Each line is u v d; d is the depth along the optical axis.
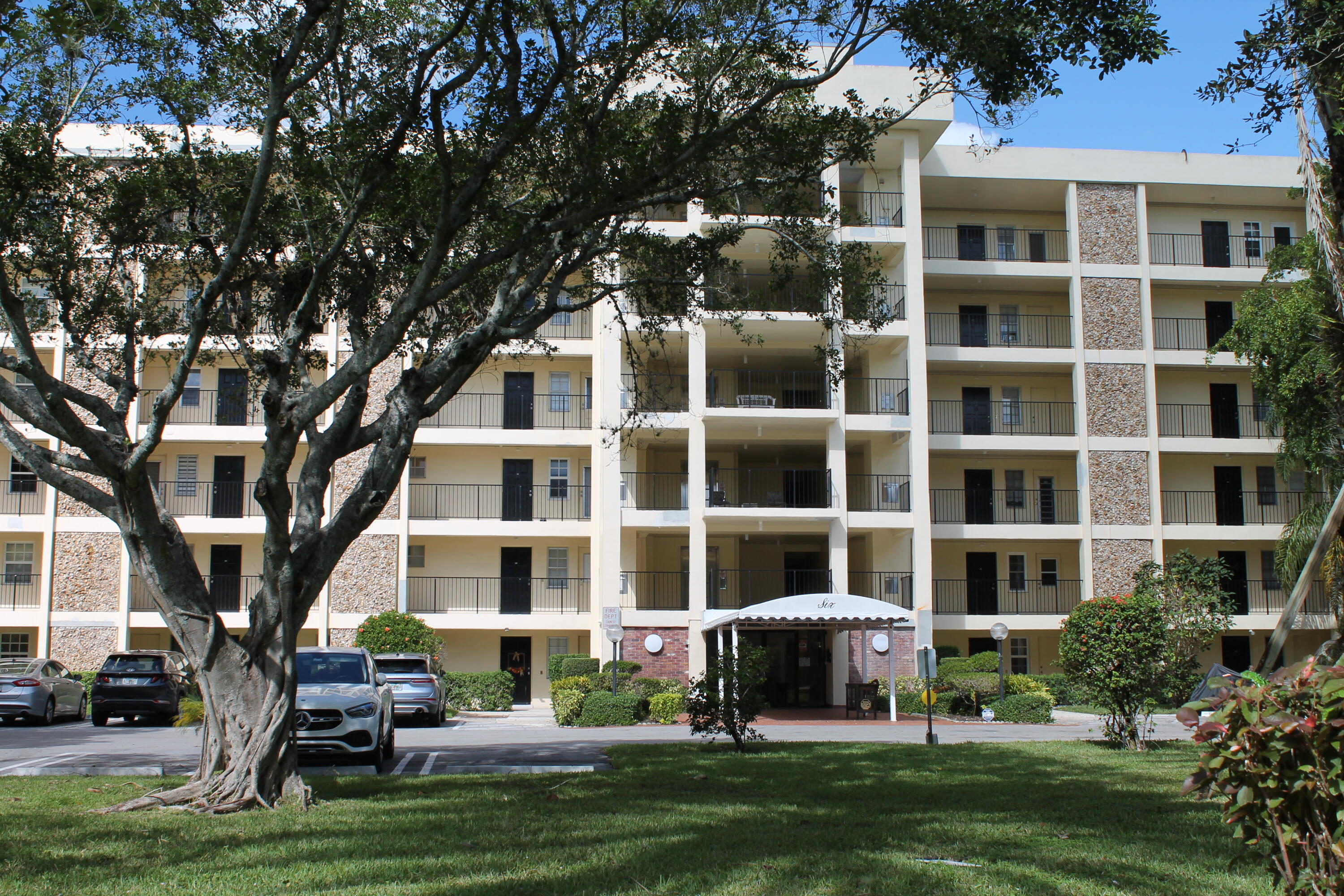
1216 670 12.13
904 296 30.88
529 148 11.52
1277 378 26.06
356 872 7.13
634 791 11.32
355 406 11.12
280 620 10.47
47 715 23.88
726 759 14.93
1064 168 33.31
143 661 24.00
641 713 24.80
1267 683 4.66
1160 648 16.39
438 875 7.08
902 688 28.55
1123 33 9.27
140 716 26.31
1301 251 24.73
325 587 30.45
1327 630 32.62
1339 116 9.90
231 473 31.69
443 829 8.83
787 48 11.26
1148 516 32.56
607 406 29.94
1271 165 34.00
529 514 32.53
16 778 12.55
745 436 31.67
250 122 12.63
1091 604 16.86
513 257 11.75
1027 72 9.95
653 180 11.15
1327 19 9.40
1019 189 33.69
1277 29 9.70
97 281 12.83
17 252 11.86
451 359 11.12
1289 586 28.36
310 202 12.59
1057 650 33.44
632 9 10.94
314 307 11.12
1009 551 34.03
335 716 14.19
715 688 16.48
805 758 15.09
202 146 13.71
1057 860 7.62
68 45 11.29
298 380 12.14
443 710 25.03
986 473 34.34
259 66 10.63
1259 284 33.59
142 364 13.91
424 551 32.38
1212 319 34.97
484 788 11.59
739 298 14.53
